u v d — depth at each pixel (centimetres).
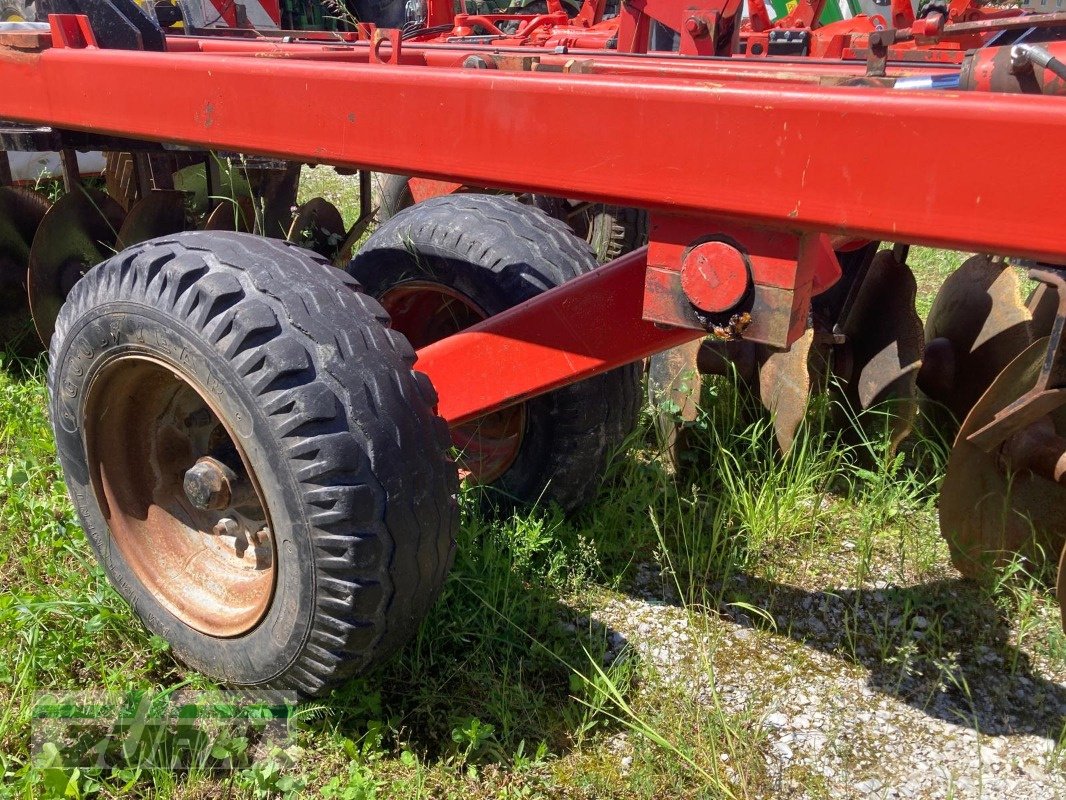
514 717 236
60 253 389
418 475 205
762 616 289
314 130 227
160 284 213
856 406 391
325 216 458
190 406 256
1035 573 314
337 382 198
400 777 218
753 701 251
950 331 379
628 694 249
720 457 350
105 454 248
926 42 458
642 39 459
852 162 159
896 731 244
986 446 286
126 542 252
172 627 243
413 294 338
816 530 335
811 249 183
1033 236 146
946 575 316
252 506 250
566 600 288
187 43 418
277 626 214
